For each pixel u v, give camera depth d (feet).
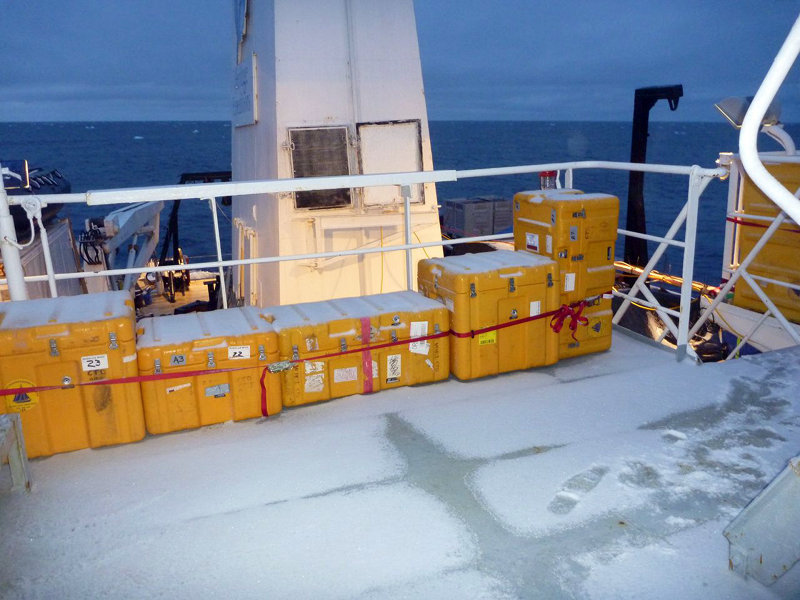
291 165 26.89
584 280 16.99
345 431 13.39
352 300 16.29
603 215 16.83
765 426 13.17
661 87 38.09
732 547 8.87
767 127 20.33
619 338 19.19
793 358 16.81
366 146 27.53
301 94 26.81
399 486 11.28
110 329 12.37
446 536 9.87
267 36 27.73
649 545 9.58
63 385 12.34
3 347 11.79
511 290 15.67
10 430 10.71
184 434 13.47
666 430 13.12
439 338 15.57
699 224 192.34
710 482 11.18
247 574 9.14
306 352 14.35
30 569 9.37
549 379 16.03
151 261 75.56
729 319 23.18
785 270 20.85
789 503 8.16
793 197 5.62
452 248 43.60
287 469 11.94
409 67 28.04
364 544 9.73
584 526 10.05
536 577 8.95
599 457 12.10
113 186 394.11
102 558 9.57
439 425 13.57
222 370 13.50
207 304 62.34
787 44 5.62
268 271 29.78
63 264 41.63
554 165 19.34
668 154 595.47
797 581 8.54
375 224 27.96
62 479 11.81
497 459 12.12
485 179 380.17
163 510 10.75
